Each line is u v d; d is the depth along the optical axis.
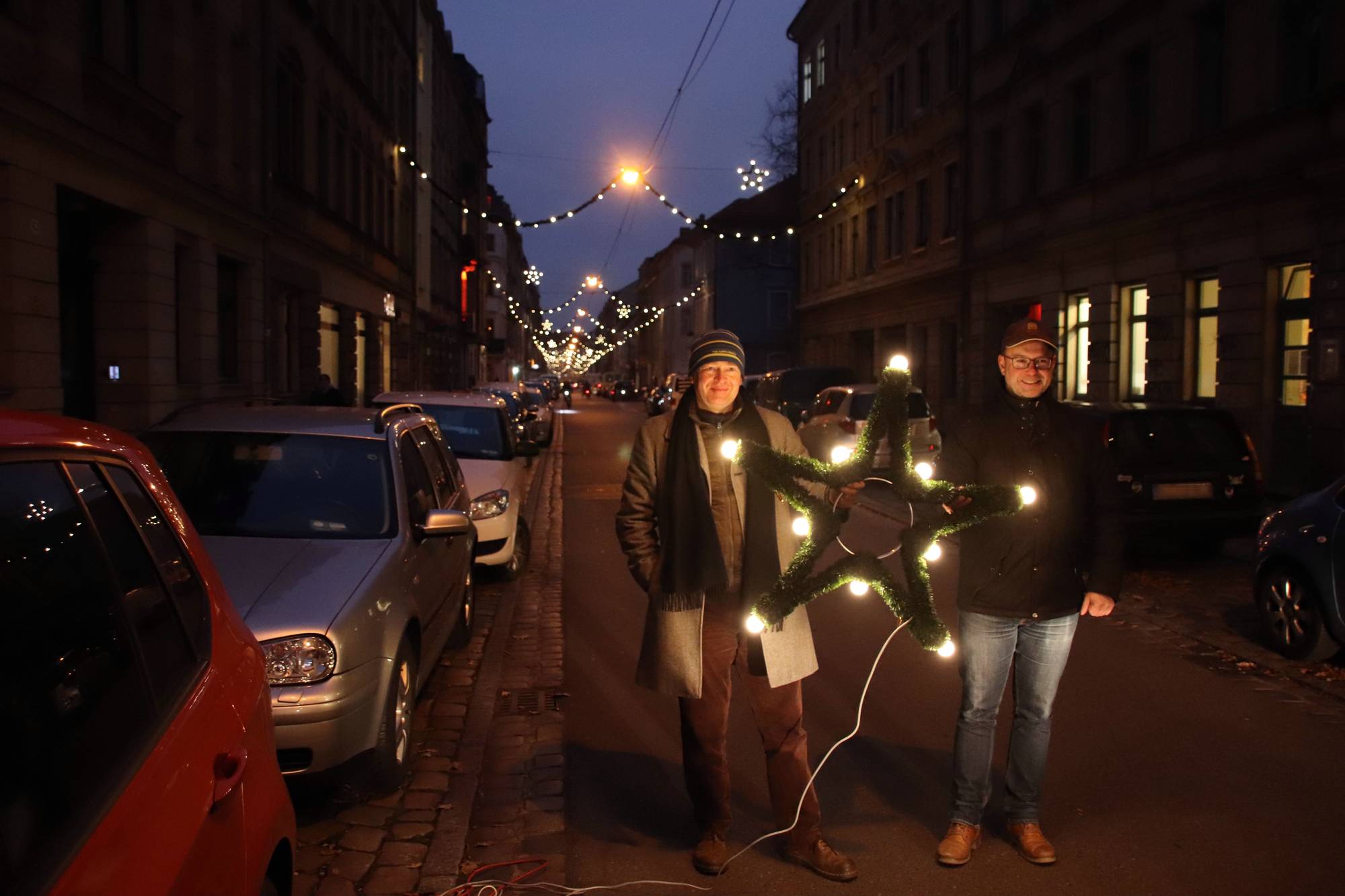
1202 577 9.93
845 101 36.62
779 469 3.63
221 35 16.95
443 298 48.78
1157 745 5.38
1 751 1.54
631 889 3.86
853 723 5.73
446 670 6.86
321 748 4.30
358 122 28.20
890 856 4.13
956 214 27.31
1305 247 14.48
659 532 3.87
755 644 3.86
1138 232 18.64
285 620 4.40
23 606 1.75
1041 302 22.62
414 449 6.60
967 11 26.00
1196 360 17.56
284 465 5.84
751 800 4.69
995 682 4.00
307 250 22.84
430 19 42.00
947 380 28.47
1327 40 13.90
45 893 1.48
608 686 6.52
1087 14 20.36
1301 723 5.76
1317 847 4.21
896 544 12.19
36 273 11.08
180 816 1.96
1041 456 3.89
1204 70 16.98
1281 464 15.35
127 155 13.19
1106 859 4.09
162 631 2.30
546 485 18.64
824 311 39.81
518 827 4.42
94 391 14.05
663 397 41.31
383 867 4.05
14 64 10.61
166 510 2.61
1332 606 6.64
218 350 17.33
